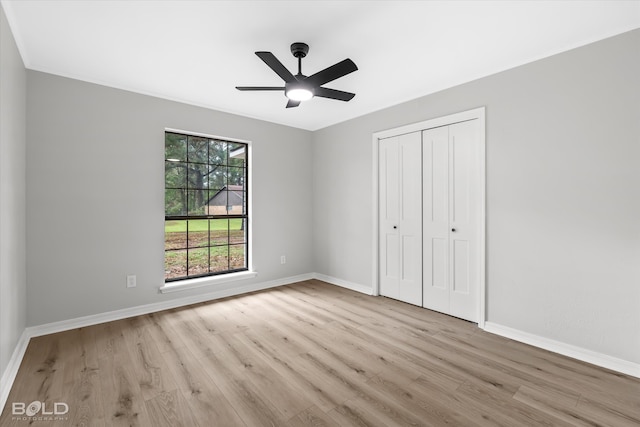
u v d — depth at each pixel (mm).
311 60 2572
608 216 2205
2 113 1886
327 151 4559
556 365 2225
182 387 1940
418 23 2064
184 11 1930
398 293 3684
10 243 2080
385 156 3787
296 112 3955
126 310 3125
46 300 2701
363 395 1871
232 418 1667
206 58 2539
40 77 2676
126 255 3127
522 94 2609
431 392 1900
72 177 2828
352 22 2053
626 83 2119
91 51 2418
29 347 2443
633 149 2104
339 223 4387
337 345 2531
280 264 4438
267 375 2082
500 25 2088
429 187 3346
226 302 3627
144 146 3236
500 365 2221
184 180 3664
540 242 2523
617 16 1982
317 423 1632
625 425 1623
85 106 2898
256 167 4168
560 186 2416
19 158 2373
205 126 3680
